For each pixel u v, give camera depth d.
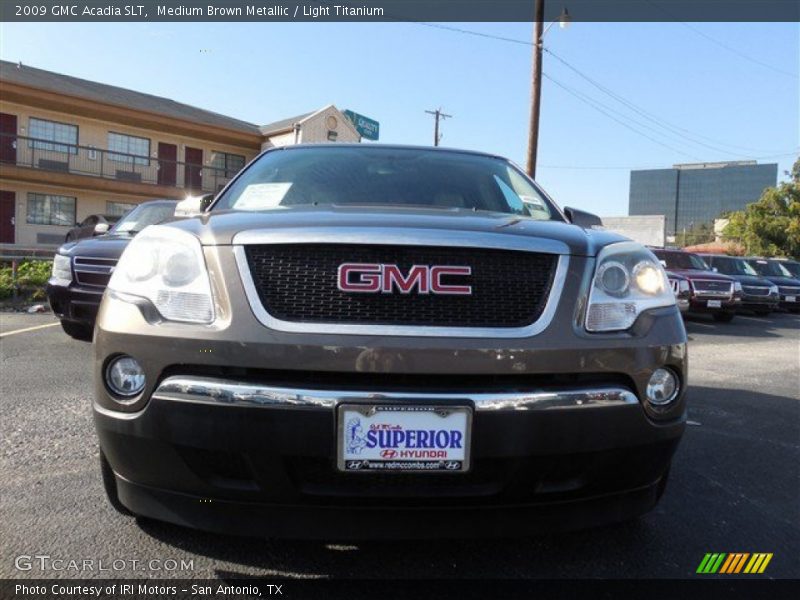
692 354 9.16
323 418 2.09
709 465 3.98
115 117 25.92
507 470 2.19
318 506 2.19
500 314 2.28
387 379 2.16
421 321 2.22
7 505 3.02
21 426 4.21
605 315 2.37
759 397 6.09
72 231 15.39
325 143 3.99
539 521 2.30
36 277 11.68
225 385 2.12
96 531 2.76
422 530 2.23
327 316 2.21
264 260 2.28
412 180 3.54
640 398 2.32
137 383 2.24
